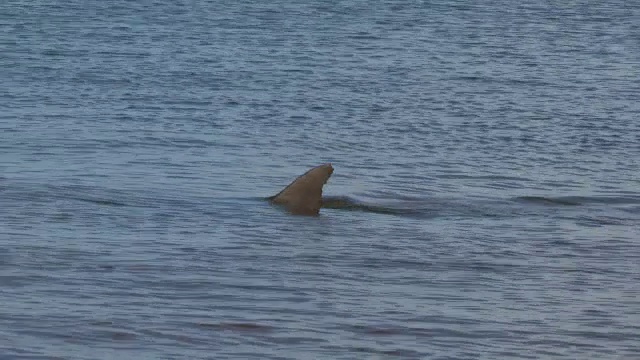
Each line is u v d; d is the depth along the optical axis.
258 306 57.12
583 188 97.19
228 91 142.62
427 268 67.19
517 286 63.94
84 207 79.12
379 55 178.62
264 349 50.44
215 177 93.88
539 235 77.81
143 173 94.00
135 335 51.31
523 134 122.56
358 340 52.34
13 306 54.47
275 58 171.75
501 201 90.06
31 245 67.06
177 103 133.12
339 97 141.25
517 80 159.38
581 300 61.22
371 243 72.69
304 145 111.62
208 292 59.28
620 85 158.12
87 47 175.62
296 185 82.56
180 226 74.75
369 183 94.88
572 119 132.25
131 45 179.75
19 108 125.38
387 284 63.03
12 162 96.06
